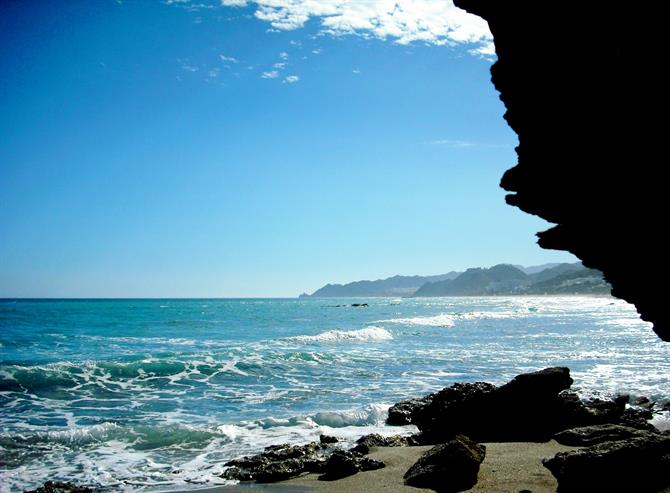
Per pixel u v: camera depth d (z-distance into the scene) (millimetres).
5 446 12289
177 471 10727
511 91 8992
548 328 51156
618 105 7191
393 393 18797
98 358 25922
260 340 37406
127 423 14648
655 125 6828
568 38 7578
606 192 8039
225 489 9641
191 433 13352
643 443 7957
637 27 6645
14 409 16344
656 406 16516
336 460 10219
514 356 28625
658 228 7539
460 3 9297
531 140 8977
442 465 9219
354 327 52688
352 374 22688
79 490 9414
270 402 17422
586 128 7816
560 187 8766
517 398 13281
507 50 8797
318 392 18969
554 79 8047
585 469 7957
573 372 23094
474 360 26875
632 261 8484
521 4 8086
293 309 109812
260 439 13117
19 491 9711
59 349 30750
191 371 22438
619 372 23188
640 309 9211
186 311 89062
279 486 9664
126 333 43000
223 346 32969
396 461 10867
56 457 11656
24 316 64625
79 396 18188
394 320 64938
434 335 42469
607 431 11531
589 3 7109
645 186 7367
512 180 9602
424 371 23484
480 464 9781
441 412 13688
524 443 11836
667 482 7508
